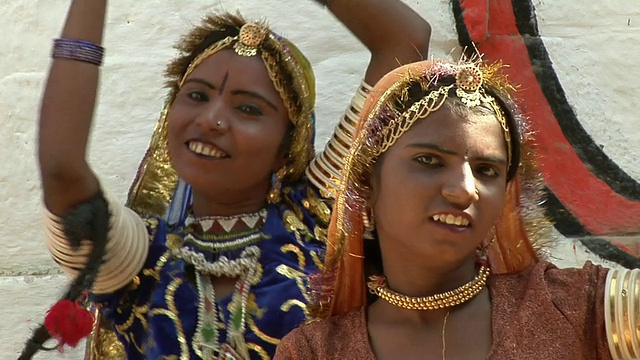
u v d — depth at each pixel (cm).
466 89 623
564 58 1051
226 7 1102
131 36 1102
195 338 811
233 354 802
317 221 898
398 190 612
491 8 1058
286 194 899
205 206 876
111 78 1091
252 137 841
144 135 1080
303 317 805
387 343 626
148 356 823
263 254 846
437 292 633
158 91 1090
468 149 605
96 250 790
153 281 845
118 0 1109
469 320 620
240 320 813
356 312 657
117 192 1065
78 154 790
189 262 845
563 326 594
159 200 934
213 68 855
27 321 1033
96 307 867
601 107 1043
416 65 648
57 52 802
